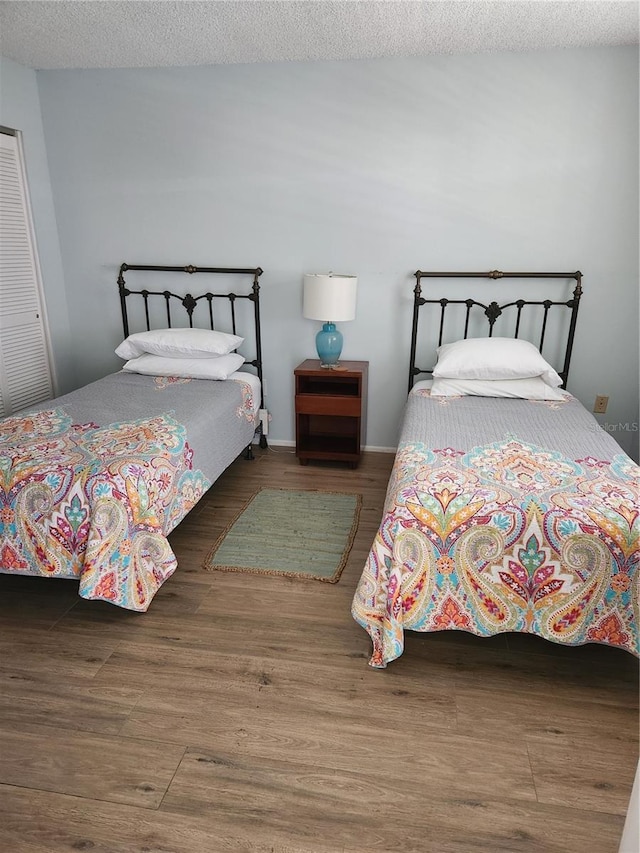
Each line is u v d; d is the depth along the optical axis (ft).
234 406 10.43
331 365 11.63
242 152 11.43
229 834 4.49
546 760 5.16
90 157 11.98
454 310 11.56
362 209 11.34
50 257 12.45
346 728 5.49
